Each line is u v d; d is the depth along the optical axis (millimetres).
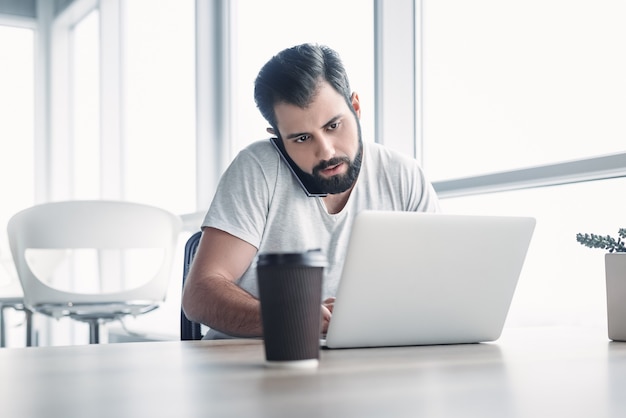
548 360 880
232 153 3576
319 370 750
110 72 4504
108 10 4531
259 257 749
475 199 2221
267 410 520
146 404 548
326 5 2754
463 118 2287
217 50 3574
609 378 720
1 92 4949
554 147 2002
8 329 4203
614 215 1837
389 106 2416
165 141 3916
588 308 1890
